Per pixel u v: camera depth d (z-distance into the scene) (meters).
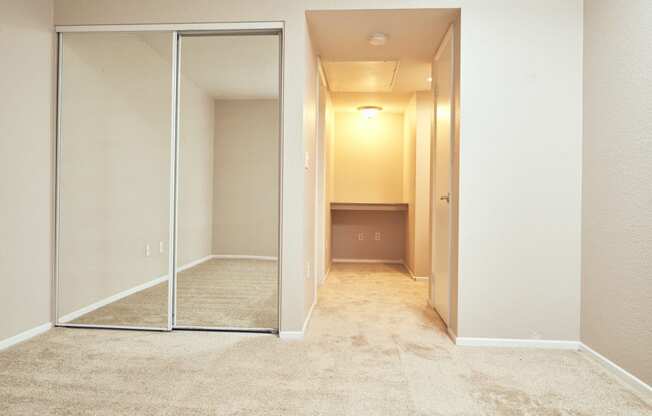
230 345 2.54
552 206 2.59
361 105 5.76
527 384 2.04
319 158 4.56
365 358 2.36
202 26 2.77
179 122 2.91
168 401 1.81
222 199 2.93
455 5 2.63
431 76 3.94
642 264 1.97
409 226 5.40
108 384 1.97
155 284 2.88
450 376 2.13
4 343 2.44
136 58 2.86
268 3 2.72
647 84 1.95
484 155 2.61
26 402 1.79
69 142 2.89
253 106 2.89
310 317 3.23
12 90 2.49
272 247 2.92
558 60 2.58
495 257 2.61
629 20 2.10
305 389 1.95
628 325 2.08
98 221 2.91
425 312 3.41
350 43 3.29
